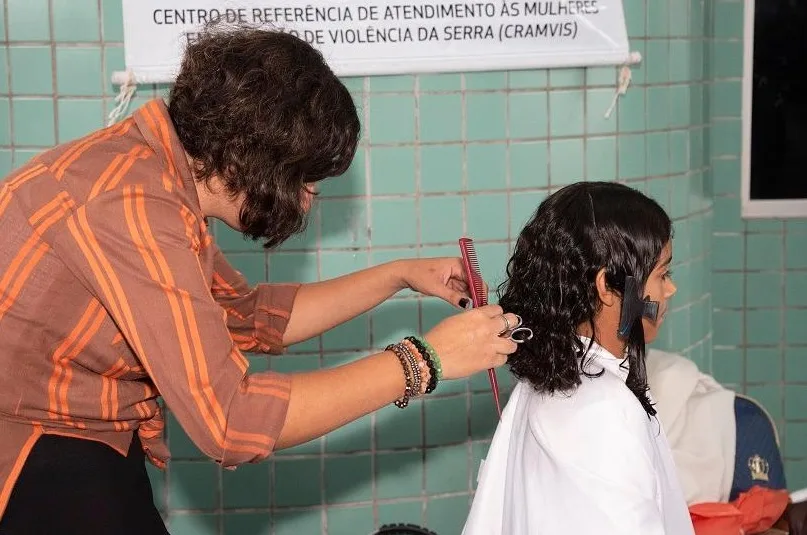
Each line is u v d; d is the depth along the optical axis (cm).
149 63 246
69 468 144
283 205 141
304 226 154
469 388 267
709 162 305
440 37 252
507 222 263
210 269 146
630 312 156
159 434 165
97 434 148
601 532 146
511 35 254
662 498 162
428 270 185
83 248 131
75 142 144
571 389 157
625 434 151
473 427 268
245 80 136
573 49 258
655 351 249
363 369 140
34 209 135
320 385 137
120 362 143
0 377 138
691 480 220
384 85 254
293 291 187
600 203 160
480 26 253
